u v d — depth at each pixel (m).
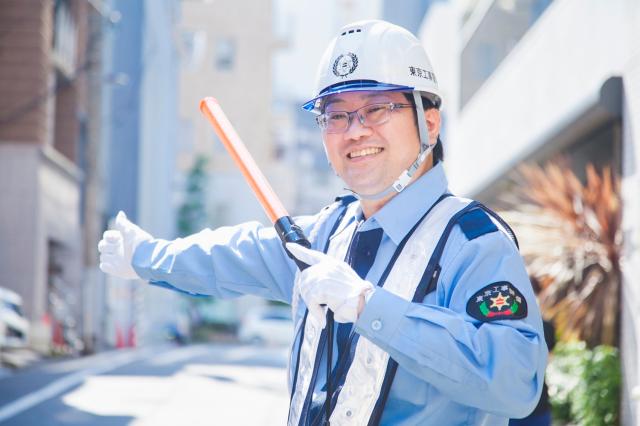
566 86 8.96
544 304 7.38
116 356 16.70
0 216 15.41
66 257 17.77
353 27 2.23
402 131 2.17
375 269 2.11
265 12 40.28
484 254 1.98
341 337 2.07
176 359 15.23
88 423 7.48
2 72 15.58
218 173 39.34
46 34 15.87
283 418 8.09
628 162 7.08
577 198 7.62
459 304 1.98
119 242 2.54
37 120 15.53
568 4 8.92
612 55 7.57
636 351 6.69
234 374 12.03
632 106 7.04
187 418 7.88
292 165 57.81
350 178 2.21
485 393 1.84
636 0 6.94
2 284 15.27
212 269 2.45
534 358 1.88
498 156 12.21
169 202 34.25
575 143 9.77
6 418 7.59
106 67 21.94
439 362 1.84
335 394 2.02
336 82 2.19
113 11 22.97
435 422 2.00
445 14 21.45
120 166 25.84
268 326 24.95
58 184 16.94
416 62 2.20
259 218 39.34
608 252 7.22
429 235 2.07
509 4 11.87
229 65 40.19
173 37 34.91
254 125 40.16
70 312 17.44
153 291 26.55
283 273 2.38
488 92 12.96
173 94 35.84
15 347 13.28
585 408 7.04
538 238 7.60
